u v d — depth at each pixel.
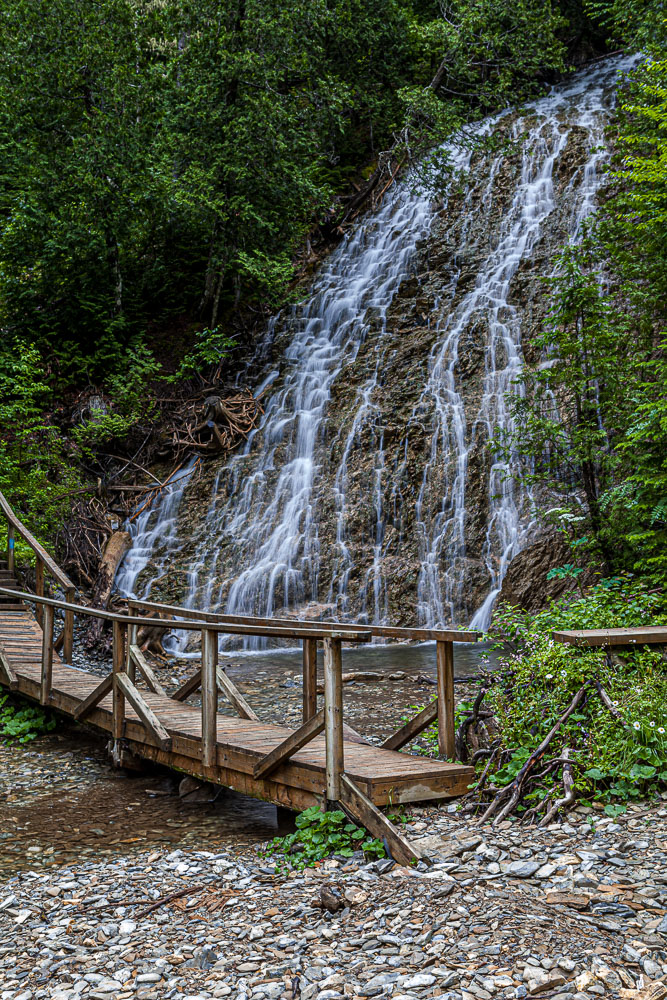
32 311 19.98
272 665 12.40
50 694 8.84
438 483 15.52
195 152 20.12
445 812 5.09
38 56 19.38
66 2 19.50
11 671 9.78
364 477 16.28
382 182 24.98
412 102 22.39
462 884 4.07
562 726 5.41
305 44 21.23
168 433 18.89
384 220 23.66
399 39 25.16
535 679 6.11
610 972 3.19
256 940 3.88
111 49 19.97
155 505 17.23
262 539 15.98
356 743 6.34
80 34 19.64
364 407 17.66
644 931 3.46
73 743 8.70
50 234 19.12
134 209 19.86
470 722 6.08
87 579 15.02
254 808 6.41
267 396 19.41
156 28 20.94
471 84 26.34
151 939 4.03
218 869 4.93
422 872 4.28
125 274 21.78
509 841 4.50
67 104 20.06
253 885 4.60
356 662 11.90
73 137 19.69
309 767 5.27
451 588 14.16
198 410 19.17
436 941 3.57
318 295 21.88
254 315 22.19
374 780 4.98
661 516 9.56
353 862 4.66
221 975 3.59
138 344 19.64
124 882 4.81
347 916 3.98
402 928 3.74
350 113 26.45
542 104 25.47
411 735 5.98
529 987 3.15
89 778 7.39
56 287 20.12
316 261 23.53
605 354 11.30
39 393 18.41
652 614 8.27
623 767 4.98
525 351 17.03
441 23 24.61
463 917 3.74
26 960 3.93
